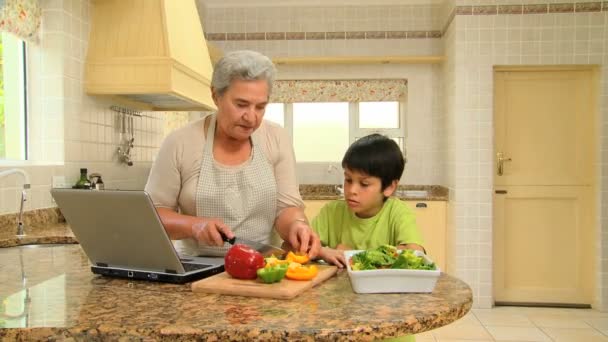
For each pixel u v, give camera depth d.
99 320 0.81
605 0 3.84
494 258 4.11
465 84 3.95
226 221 1.40
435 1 4.59
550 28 3.89
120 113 3.23
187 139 1.39
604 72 3.87
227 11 4.74
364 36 4.66
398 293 0.97
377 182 1.42
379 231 1.48
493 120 4.01
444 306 0.89
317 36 4.69
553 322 3.62
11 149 2.61
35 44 2.57
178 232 1.23
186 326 0.78
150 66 2.65
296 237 1.28
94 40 2.76
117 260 1.13
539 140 4.07
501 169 4.08
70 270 1.23
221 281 1.02
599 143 3.90
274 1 4.66
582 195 4.04
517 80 4.07
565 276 4.09
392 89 4.70
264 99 1.23
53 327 0.78
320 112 4.89
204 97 3.21
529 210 4.11
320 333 0.75
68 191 1.06
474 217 3.96
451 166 4.12
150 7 2.69
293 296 0.94
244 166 1.40
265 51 4.72
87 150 2.84
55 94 2.61
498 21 3.92
